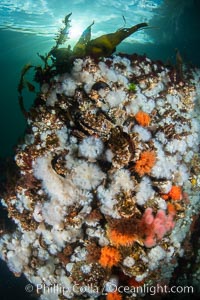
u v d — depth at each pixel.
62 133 0.92
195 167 1.04
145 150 0.90
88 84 0.91
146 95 0.97
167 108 0.99
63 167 0.88
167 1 3.92
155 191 0.92
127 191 0.87
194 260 1.15
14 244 1.10
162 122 0.97
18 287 1.70
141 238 0.88
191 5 3.67
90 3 4.13
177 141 0.96
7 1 4.30
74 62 0.93
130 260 0.89
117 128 0.88
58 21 4.93
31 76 9.74
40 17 4.86
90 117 0.89
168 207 0.93
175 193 0.94
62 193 0.89
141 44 5.18
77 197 0.88
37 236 1.04
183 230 1.01
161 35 4.50
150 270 0.93
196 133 1.04
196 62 4.21
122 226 0.87
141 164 0.88
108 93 0.90
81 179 0.87
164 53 4.88
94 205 0.90
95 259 0.93
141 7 4.12
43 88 0.97
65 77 0.93
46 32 5.70
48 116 0.94
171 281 1.10
